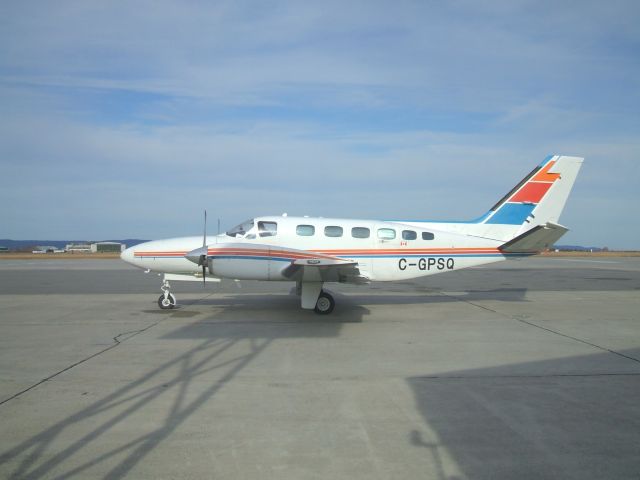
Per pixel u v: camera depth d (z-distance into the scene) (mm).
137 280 22047
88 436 4285
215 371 6449
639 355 7438
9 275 25250
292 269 10461
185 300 14391
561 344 8227
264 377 6172
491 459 3879
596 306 13086
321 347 7949
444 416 4812
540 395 5480
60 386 5754
